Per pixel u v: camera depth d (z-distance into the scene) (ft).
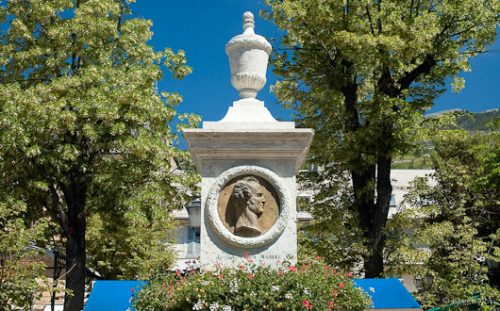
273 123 26.25
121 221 62.18
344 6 60.08
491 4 60.64
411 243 63.26
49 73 63.93
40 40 63.93
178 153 66.74
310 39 62.95
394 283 33.14
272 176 25.59
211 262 25.09
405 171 117.80
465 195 64.44
